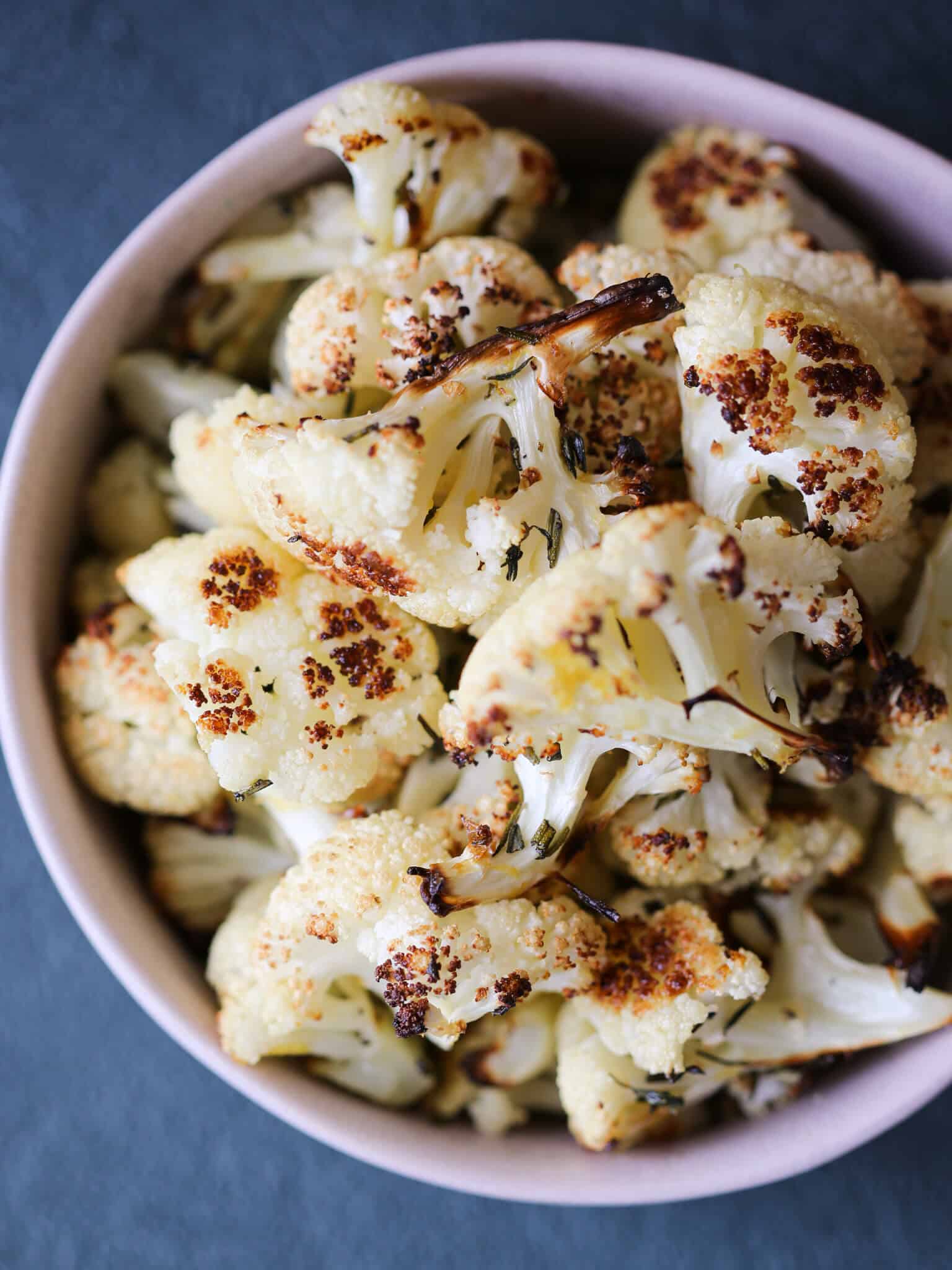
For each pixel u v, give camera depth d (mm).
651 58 297
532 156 302
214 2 354
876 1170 348
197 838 308
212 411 305
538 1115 309
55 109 355
